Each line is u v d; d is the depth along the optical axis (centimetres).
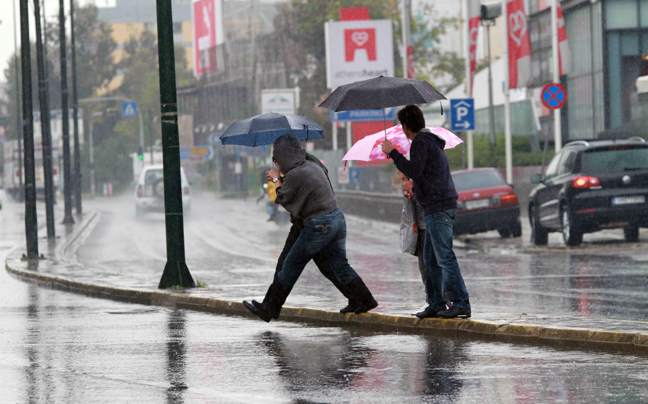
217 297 2341
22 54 3975
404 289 2616
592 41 7275
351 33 8794
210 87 15875
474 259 3500
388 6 11894
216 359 1565
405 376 1391
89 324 2056
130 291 2598
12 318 2191
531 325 1695
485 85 9100
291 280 1908
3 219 8281
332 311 2002
